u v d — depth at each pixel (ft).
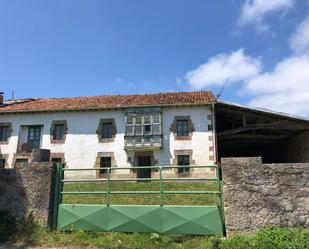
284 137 76.54
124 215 25.43
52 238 24.44
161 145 67.15
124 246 22.41
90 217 26.00
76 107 71.20
